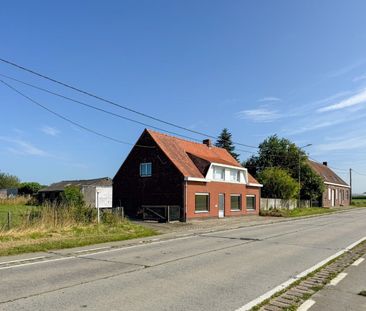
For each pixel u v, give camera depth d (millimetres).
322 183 61500
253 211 42750
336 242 17484
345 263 11992
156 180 34344
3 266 11188
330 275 10102
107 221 23875
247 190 41781
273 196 52594
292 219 35875
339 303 7504
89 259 12539
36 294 7961
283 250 14844
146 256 13242
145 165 35406
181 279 9539
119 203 36719
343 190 78625
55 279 9414
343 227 26188
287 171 60250
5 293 8031
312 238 19219
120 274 10070
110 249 15062
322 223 30328
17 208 38219
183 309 7051
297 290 8523
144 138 35906
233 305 7340
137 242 17500
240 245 16406
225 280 9461
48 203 23500
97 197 24219
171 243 17234
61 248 15219
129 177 36406
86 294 7992
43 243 15711
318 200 64812
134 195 35812
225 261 12234
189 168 34531
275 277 9852
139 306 7191
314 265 11586
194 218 33062
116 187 37094
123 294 8023
